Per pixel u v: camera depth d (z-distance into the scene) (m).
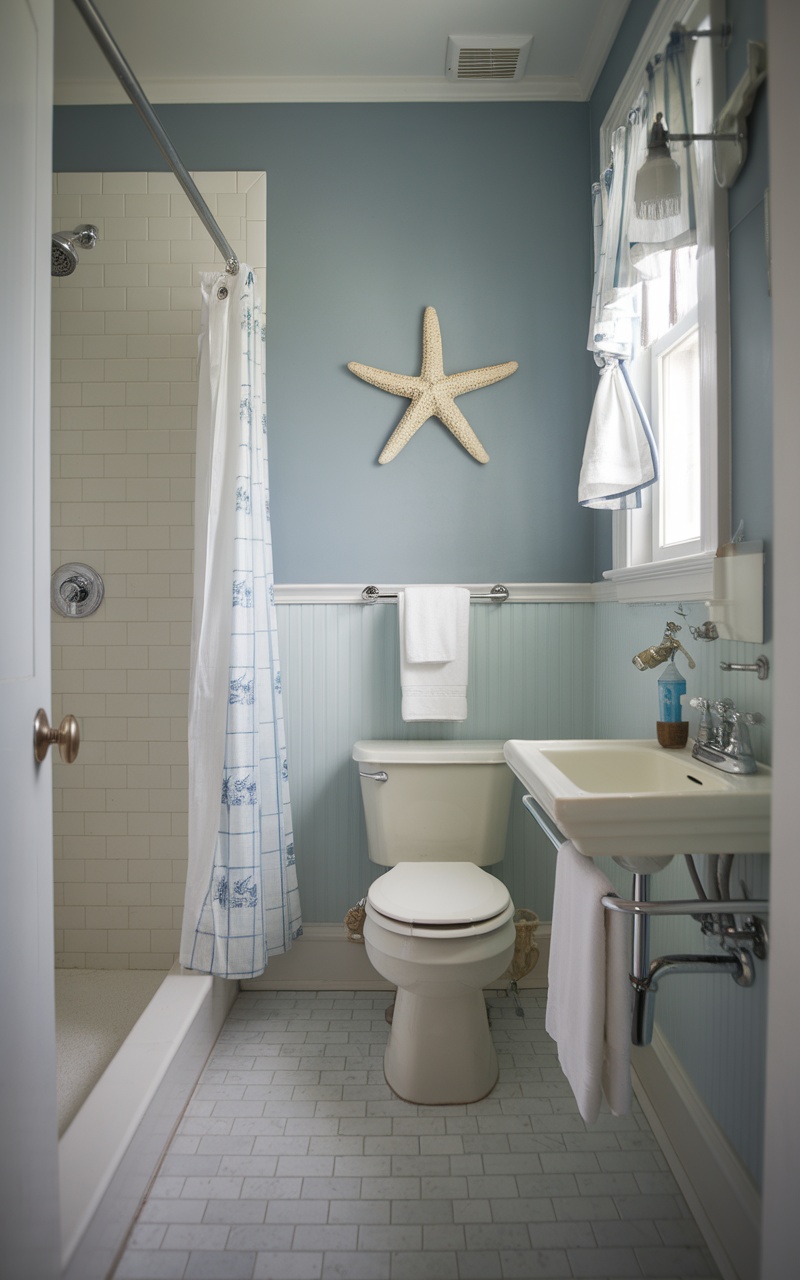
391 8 2.02
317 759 2.32
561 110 2.33
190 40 2.13
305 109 2.32
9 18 0.92
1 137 0.90
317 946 2.31
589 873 1.28
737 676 1.37
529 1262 1.32
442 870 1.97
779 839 0.94
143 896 2.32
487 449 2.34
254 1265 1.31
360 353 2.33
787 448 0.93
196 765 1.93
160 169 2.31
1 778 0.90
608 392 1.85
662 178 1.33
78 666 2.32
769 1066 0.94
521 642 2.33
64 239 1.90
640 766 1.60
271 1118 1.69
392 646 2.32
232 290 1.96
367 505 2.33
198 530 1.98
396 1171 1.53
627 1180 1.51
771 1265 0.93
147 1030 1.69
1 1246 0.86
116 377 2.30
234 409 1.95
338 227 2.32
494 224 2.33
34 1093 0.97
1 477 0.91
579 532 2.34
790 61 0.92
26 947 0.95
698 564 1.45
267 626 2.12
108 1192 1.27
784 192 0.93
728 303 1.35
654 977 1.27
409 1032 1.78
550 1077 1.85
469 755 2.11
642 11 1.86
